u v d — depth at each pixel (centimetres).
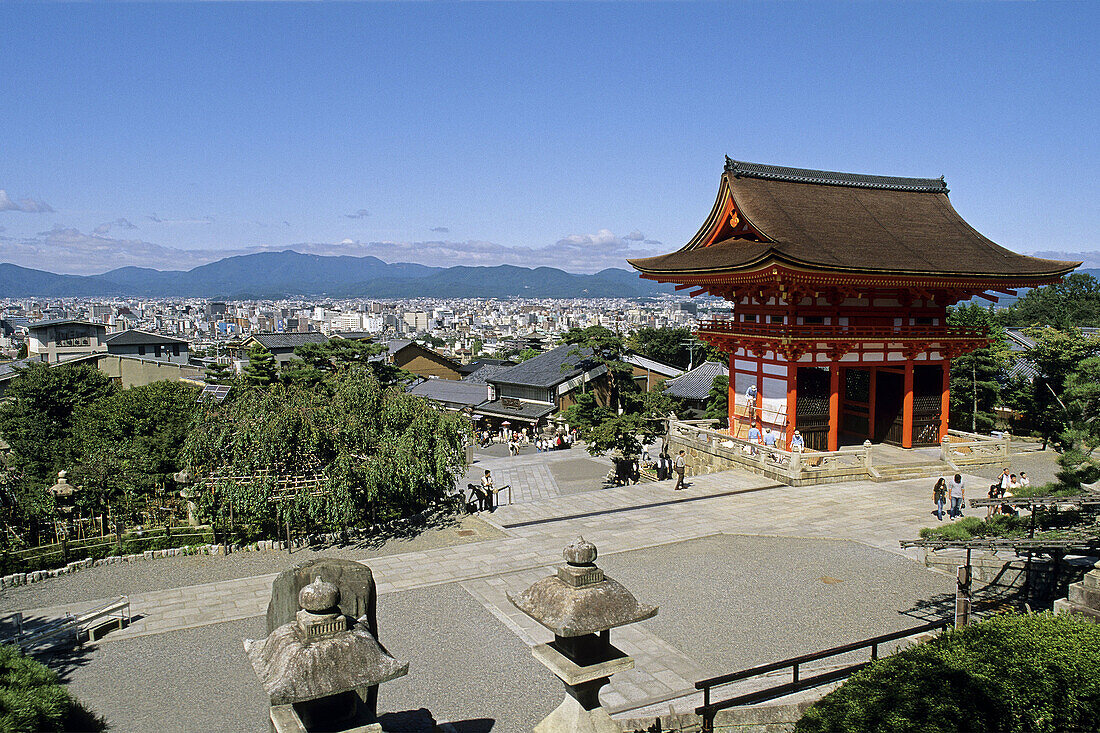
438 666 1775
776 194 4241
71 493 2930
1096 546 1392
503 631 1988
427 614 2119
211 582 2481
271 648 806
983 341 4109
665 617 2009
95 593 2398
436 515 3266
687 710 1393
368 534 2998
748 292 4075
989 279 3759
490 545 2775
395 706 1572
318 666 767
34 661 1220
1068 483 2111
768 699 1327
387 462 3075
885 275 3591
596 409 6272
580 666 951
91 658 1877
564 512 3200
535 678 1703
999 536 1825
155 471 3256
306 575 1007
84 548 2780
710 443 4319
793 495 3381
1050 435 4597
